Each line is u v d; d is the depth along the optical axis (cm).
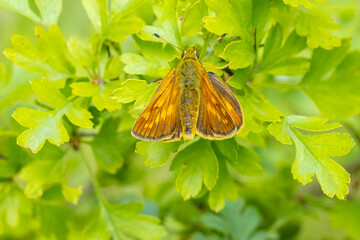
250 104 37
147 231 39
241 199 40
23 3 38
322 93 38
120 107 37
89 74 38
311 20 37
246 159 38
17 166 39
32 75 40
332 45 37
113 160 39
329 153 37
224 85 37
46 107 38
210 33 37
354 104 38
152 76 37
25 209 39
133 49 38
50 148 38
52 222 40
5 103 40
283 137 37
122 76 38
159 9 37
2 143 39
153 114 37
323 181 37
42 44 38
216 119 37
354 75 38
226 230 40
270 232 40
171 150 37
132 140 39
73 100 37
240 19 37
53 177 38
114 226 39
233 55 37
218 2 37
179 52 37
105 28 38
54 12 38
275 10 38
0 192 39
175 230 41
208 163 37
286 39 38
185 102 37
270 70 38
